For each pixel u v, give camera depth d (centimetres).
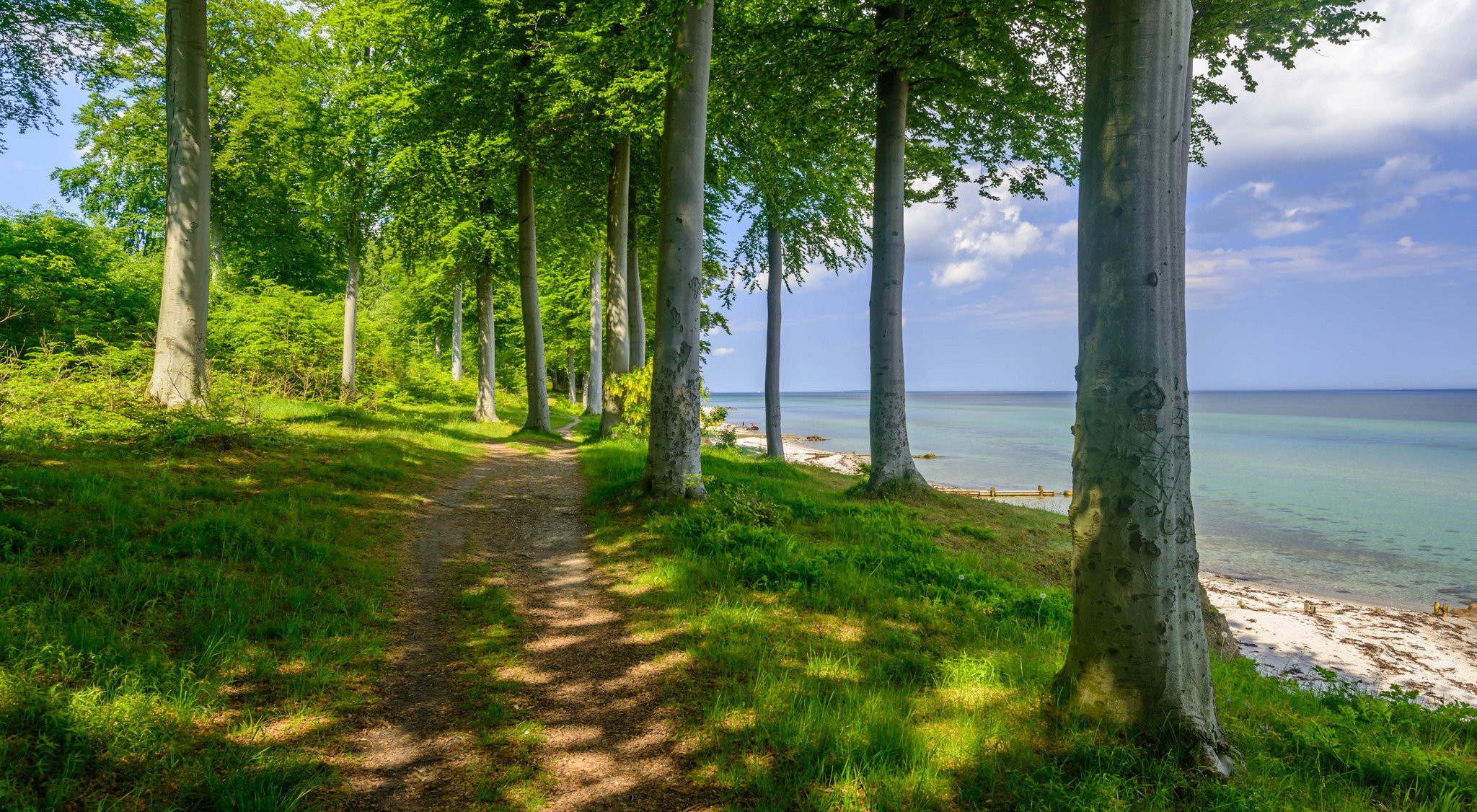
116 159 2203
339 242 2380
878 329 1262
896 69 1220
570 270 3438
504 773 344
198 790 300
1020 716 408
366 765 344
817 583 665
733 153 1770
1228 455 4528
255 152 2175
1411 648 1200
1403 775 382
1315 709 520
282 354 2064
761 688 435
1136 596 383
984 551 977
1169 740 370
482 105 1638
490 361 2314
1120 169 385
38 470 665
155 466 800
